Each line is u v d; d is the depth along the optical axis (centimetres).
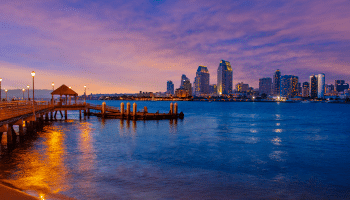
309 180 1766
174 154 2458
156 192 1448
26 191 1391
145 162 2119
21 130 2917
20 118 2686
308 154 2586
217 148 2808
